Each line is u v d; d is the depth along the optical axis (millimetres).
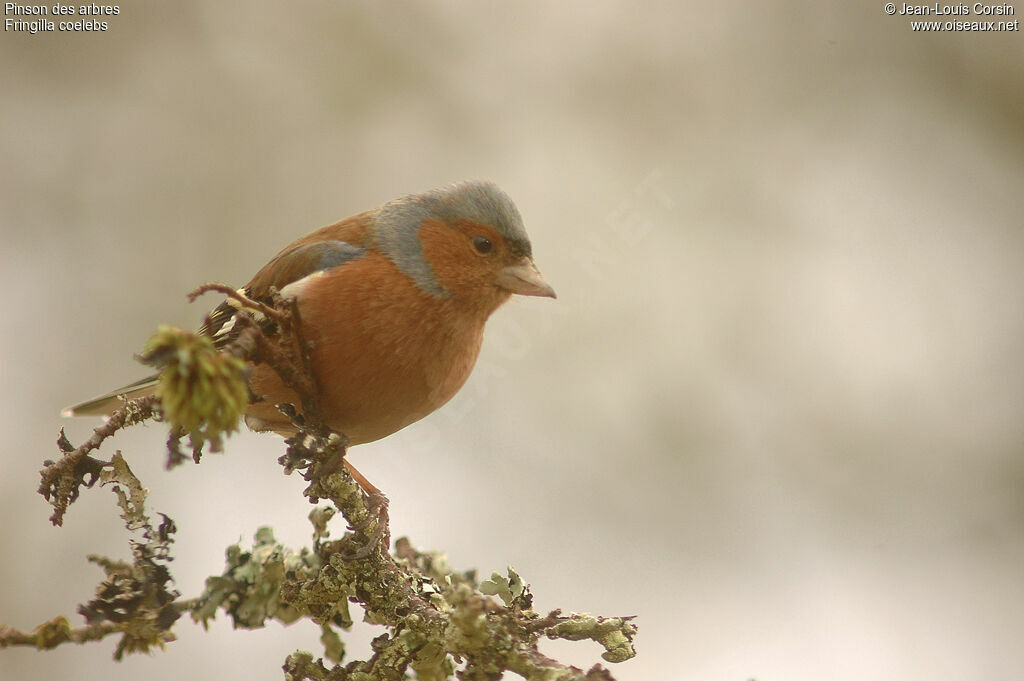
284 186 12875
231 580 6043
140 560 5770
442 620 5820
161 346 4254
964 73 13484
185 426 4391
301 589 5996
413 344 6973
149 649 5770
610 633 5500
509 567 5809
